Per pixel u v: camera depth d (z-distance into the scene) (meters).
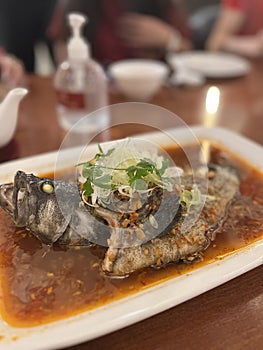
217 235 0.26
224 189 0.30
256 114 0.48
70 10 0.72
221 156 0.36
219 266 0.23
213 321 0.21
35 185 0.24
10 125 0.36
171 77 0.57
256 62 0.68
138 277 0.22
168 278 0.22
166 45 0.76
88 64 0.43
